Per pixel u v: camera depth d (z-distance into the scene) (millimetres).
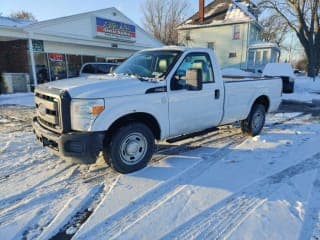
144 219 2961
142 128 4160
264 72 17312
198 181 3869
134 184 3771
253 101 6125
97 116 3592
